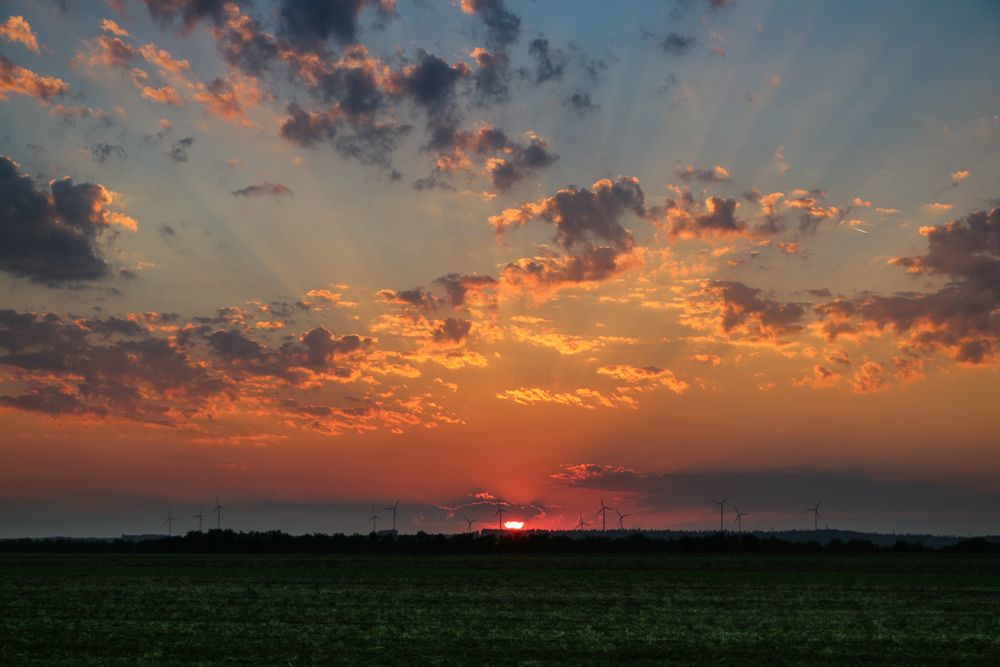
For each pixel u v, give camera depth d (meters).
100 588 72.69
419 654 37.59
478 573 99.75
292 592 69.06
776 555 168.75
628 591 72.38
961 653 38.97
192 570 104.75
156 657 36.47
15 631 43.81
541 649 39.06
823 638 43.06
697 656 37.75
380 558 150.62
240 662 35.50
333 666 34.78
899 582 87.12
